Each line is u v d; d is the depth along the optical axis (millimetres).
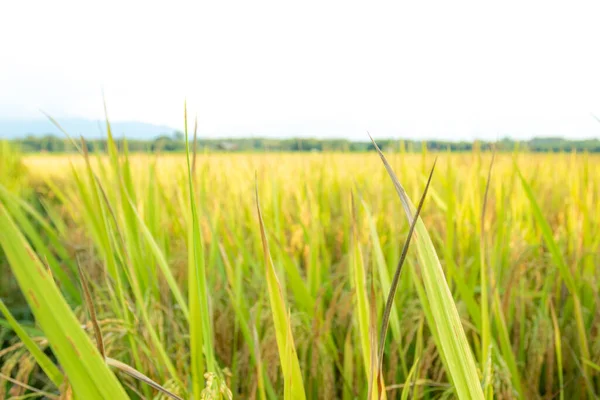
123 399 599
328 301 2195
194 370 1046
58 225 2986
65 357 574
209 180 3551
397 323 1500
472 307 1566
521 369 1744
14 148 10352
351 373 1572
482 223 1094
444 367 1346
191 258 1024
